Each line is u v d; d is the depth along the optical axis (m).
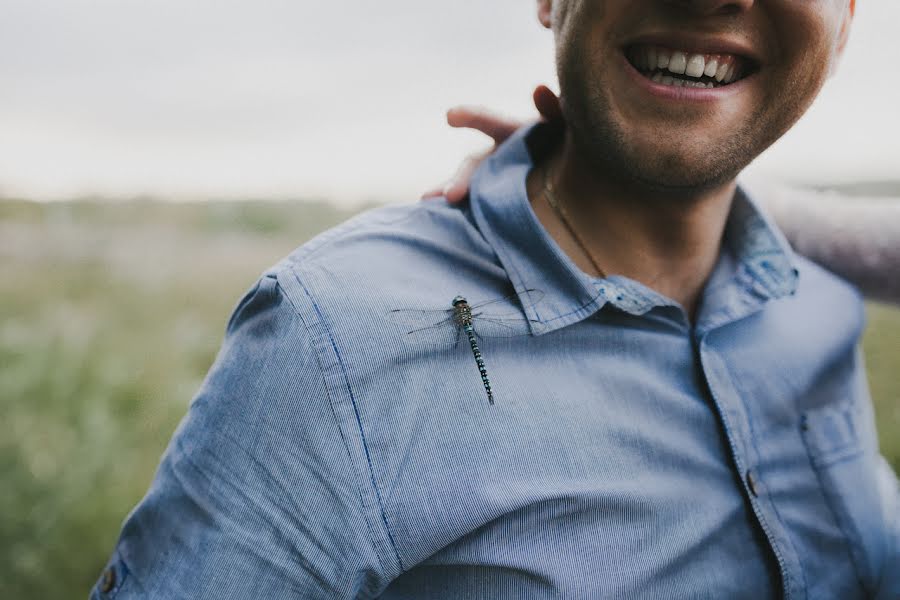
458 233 0.57
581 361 0.54
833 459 0.61
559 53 0.54
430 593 0.51
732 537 0.55
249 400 0.50
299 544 0.48
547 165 0.63
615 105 0.52
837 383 0.64
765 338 0.61
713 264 0.62
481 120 0.68
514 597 0.50
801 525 0.58
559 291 0.54
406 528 0.49
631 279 0.59
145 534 0.51
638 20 0.50
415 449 0.49
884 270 0.67
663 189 0.54
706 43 0.50
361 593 0.50
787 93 0.52
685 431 0.55
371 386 0.49
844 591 0.59
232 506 0.49
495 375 0.52
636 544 0.52
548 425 0.52
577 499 0.51
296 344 0.50
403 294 0.52
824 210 0.72
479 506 0.49
